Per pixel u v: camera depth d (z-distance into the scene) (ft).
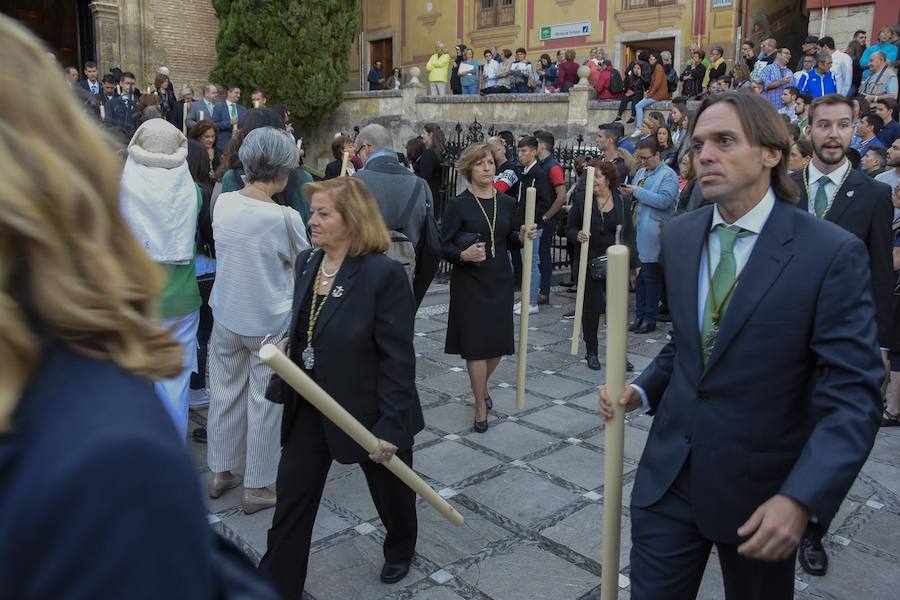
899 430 15.47
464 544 10.84
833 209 12.05
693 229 6.53
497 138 25.38
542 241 26.45
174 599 1.98
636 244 22.21
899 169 18.13
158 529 1.96
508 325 14.99
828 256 5.77
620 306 6.34
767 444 5.88
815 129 12.02
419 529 11.21
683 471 6.24
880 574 10.28
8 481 1.96
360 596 9.58
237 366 11.75
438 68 61.82
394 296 8.70
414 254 14.11
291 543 8.75
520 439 14.79
